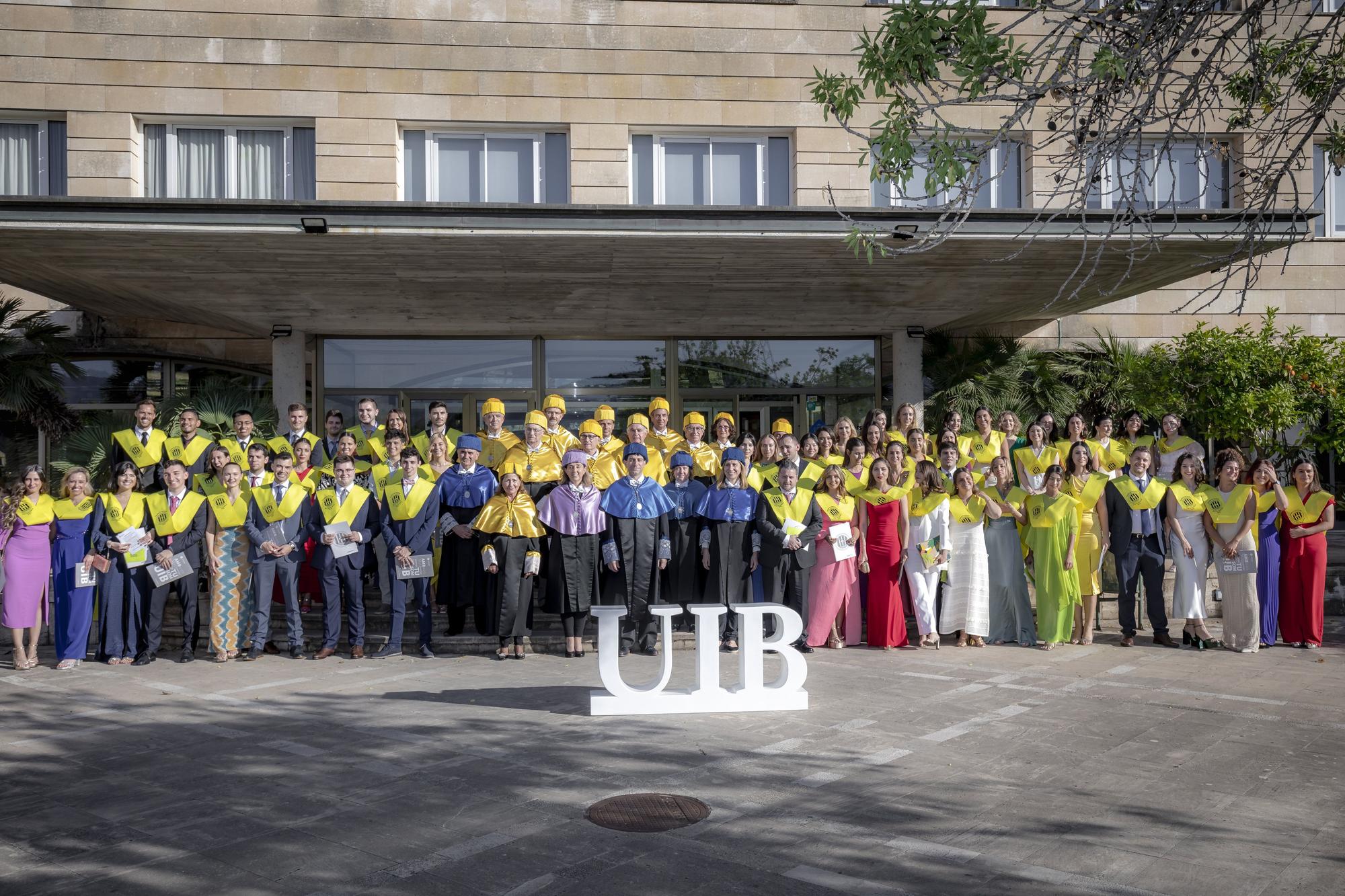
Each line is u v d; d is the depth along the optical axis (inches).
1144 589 428.8
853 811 206.4
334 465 407.2
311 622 429.4
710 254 458.6
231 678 351.6
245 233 412.2
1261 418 572.1
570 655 391.9
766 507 396.8
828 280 513.3
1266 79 231.0
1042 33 561.6
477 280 506.3
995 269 491.8
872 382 696.4
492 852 185.3
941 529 406.6
